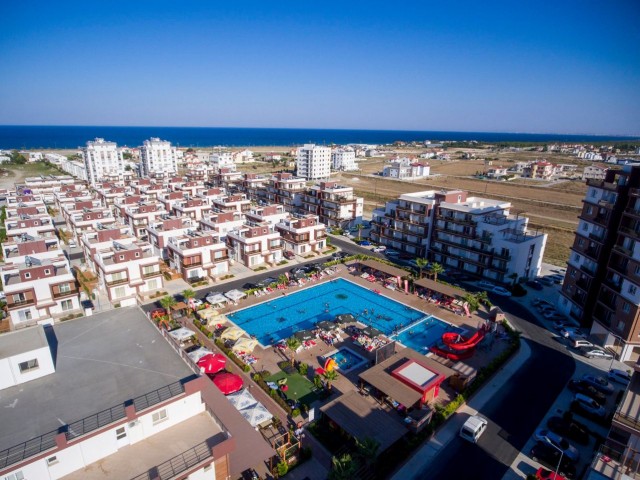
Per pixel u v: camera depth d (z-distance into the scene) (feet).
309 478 118.01
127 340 128.16
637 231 180.14
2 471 79.56
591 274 207.21
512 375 171.94
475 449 132.05
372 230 359.05
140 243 262.06
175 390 105.29
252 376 164.76
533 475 118.32
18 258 230.27
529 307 238.07
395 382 151.53
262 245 294.66
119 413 96.37
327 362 166.09
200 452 96.99
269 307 232.73
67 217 362.12
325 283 267.18
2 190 476.54
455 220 291.58
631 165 189.78
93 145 601.21
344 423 128.57
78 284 241.96
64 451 88.28
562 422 140.15
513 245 262.06
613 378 168.45
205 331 196.44
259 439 115.55
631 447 108.47
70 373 111.55
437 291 237.86
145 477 89.45
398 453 125.49
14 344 109.60
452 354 181.57
